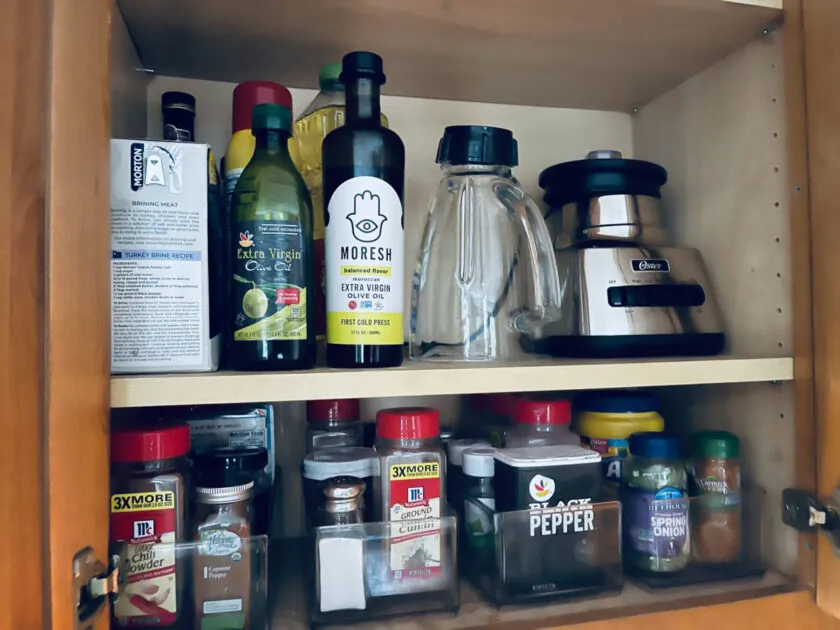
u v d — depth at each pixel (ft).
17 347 1.32
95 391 1.51
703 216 2.64
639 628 1.97
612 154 2.56
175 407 2.24
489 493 2.25
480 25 2.23
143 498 1.76
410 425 1.99
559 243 2.61
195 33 2.21
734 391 2.48
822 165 2.07
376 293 1.86
